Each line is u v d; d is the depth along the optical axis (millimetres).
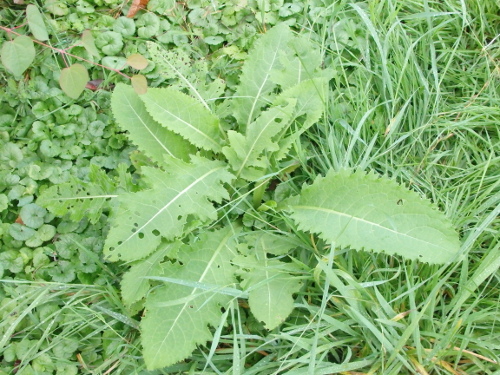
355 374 548
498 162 677
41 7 717
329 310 591
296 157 661
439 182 685
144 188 627
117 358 567
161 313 534
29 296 589
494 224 636
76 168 657
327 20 774
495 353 560
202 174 603
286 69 667
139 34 725
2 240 617
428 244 549
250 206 616
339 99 729
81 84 511
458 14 750
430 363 547
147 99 606
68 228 622
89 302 604
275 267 573
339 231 570
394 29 757
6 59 495
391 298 589
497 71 734
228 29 764
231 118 703
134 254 555
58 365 561
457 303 555
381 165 675
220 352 571
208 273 577
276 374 556
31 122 669
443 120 709
